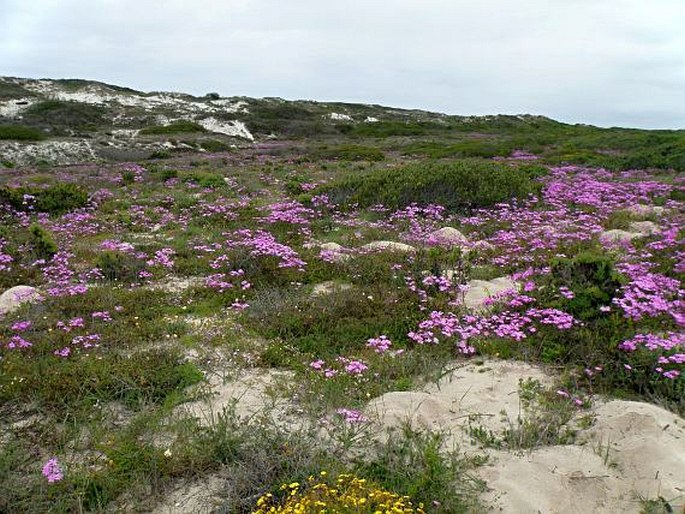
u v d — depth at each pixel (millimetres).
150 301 9398
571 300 7770
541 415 5711
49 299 9367
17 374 6621
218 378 6828
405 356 7234
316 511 3979
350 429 5352
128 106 82750
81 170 30609
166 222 16047
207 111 82500
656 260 10781
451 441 5340
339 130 71625
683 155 26266
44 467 4758
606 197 17969
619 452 4906
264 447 5113
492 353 7258
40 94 83500
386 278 10227
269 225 14672
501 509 4391
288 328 8164
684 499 4199
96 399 6141
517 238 12898
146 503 4680
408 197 17203
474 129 79312
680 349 6453
